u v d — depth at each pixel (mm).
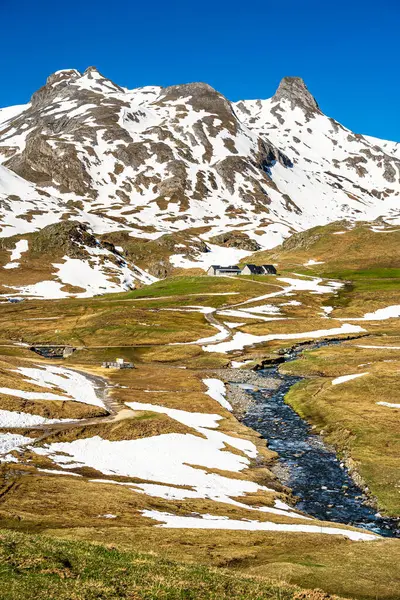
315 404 82438
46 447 55938
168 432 65000
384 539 35375
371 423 69062
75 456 54250
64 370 102000
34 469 47438
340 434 67250
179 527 34375
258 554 30219
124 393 86562
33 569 21109
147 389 91312
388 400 79062
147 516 36531
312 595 22891
